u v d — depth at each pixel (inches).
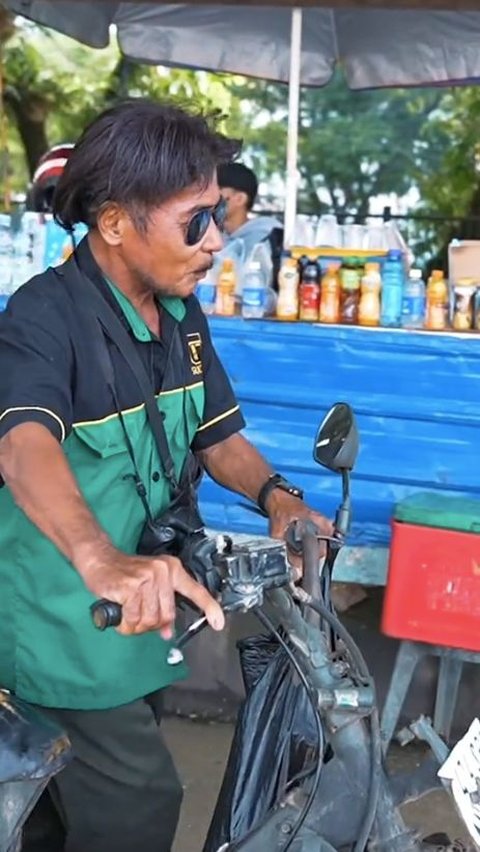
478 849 63.2
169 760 81.2
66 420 67.6
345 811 61.9
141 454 73.0
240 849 63.1
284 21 232.7
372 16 227.6
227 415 82.6
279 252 166.9
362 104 307.7
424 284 155.5
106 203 67.5
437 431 141.0
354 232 159.8
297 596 61.4
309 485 145.5
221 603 57.7
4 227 159.0
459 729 139.7
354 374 142.7
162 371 75.0
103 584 55.1
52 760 58.4
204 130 67.5
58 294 70.2
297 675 63.5
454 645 124.2
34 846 85.3
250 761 68.3
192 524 73.9
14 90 297.3
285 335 144.3
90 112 302.2
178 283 69.7
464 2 159.3
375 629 143.7
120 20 234.8
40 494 61.5
